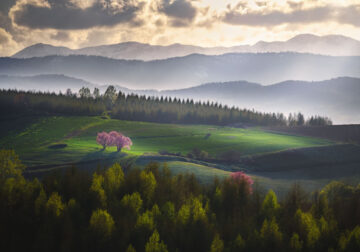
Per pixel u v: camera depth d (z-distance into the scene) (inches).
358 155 4997.5
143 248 1409.9
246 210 1788.9
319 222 1585.9
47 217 1499.8
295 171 4301.2
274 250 1423.5
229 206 1820.9
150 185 1898.4
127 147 4985.2
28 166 3887.8
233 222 1632.6
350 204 1728.6
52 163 4047.7
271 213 1720.0
